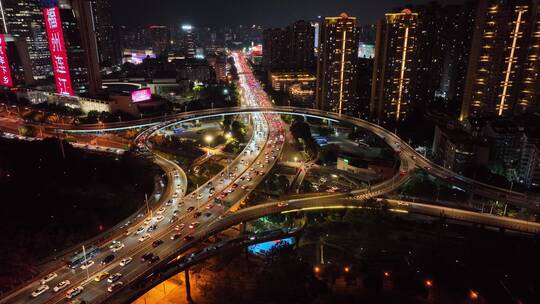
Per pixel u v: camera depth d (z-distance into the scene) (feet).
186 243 599.57
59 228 650.02
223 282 606.96
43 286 497.87
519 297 561.43
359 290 586.04
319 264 651.66
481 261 635.66
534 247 650.02
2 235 615.57
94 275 524.11
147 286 496.64
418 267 631.97
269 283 599.98
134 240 609.83
